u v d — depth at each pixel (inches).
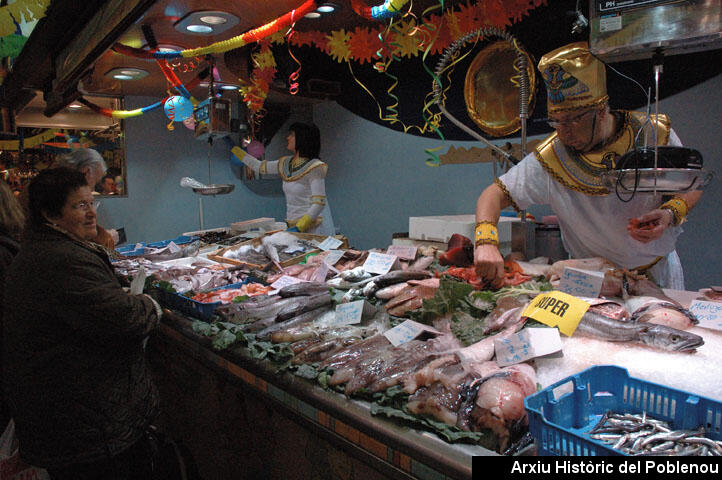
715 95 127.1
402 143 217.2
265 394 68.5
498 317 64.8
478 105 174.2
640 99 139.8
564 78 73.0
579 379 44.3
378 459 50.4
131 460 73.7
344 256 119.9
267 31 105.3
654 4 56.8
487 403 44.2
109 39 116.9
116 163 239.8
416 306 76.6
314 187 179.3
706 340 57.5
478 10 130.4
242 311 84.9
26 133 228.1
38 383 66.0
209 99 153.2
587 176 82.3
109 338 67.1
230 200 268.4
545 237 107.0
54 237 66.9
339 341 68.3
